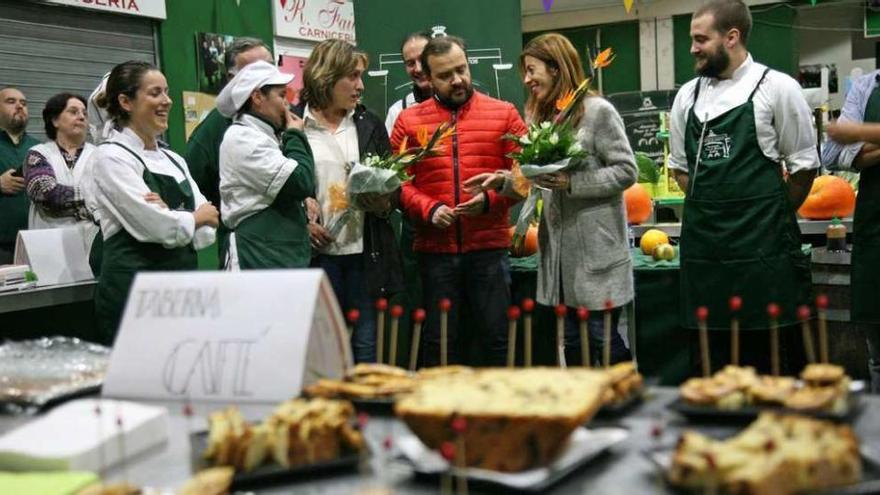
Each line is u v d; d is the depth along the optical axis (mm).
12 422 1440
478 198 2904
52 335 3164
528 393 1147
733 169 2568
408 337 3504
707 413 1241
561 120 2756
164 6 4715
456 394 1159
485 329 3043
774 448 983
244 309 1357
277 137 2857
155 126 2635
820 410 1189
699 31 2578
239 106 2730
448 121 3014
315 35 5812
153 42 4727
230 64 3371
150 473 1173
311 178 2748
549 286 2947
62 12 4246
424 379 1366
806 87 9125
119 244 2586
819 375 1248
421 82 3578
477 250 3002
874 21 8656
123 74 2594
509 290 3127
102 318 2604
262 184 2668
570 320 2934
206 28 5016
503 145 3025
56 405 1487
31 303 2818
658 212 4559
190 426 1371
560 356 1505
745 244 2574
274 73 2734
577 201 2846
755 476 916
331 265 2990
